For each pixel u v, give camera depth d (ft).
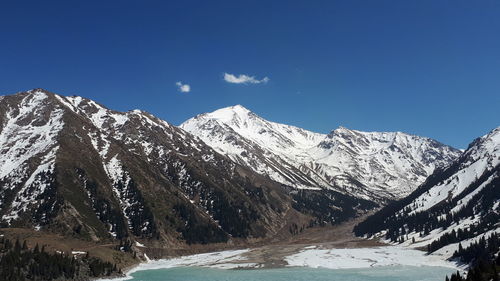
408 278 608.19
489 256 628.69
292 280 611.06
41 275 574.15
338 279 613.93
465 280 448.65
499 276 423.64
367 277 624.59
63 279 588.09
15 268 563.48
